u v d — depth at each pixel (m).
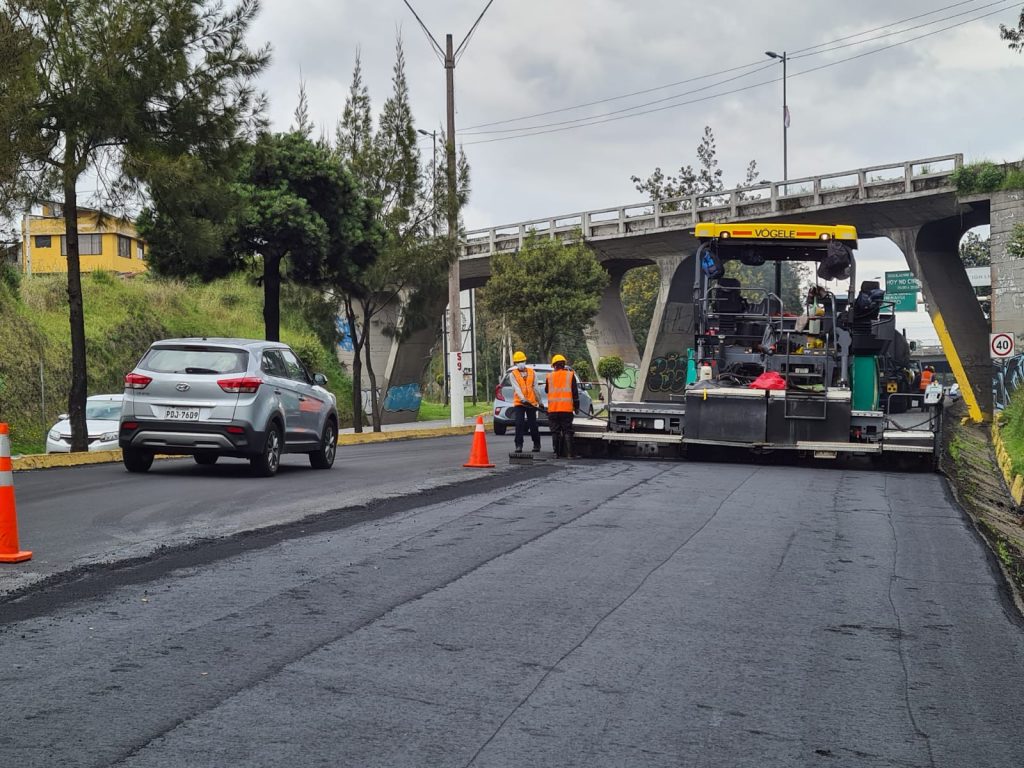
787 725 5.23
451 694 5.50
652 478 16.08
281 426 16.55
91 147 20.53
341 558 9.13
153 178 20.33
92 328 38.47
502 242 52.91
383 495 13.73
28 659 5.92
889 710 5.53
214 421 15.63
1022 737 5.19
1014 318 37.53
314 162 29.81
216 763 4.45
